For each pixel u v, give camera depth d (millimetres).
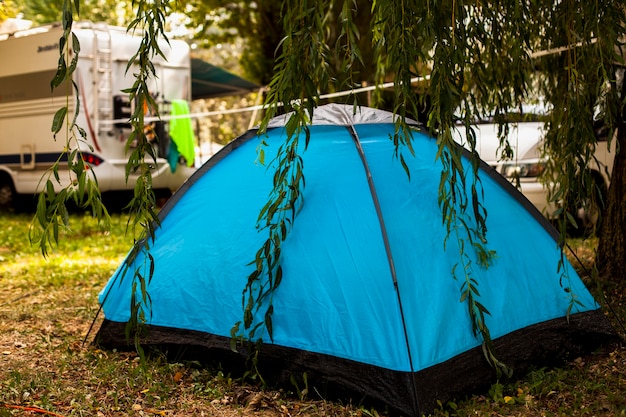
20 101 13461
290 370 4332
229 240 4777
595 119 5055
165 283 4969
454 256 4383
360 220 4355
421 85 5008
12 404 4230
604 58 4695
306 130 3834
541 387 4332
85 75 12484
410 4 3646
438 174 4695
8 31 14617
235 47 24578
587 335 4945
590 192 4266
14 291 7773
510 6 4852
